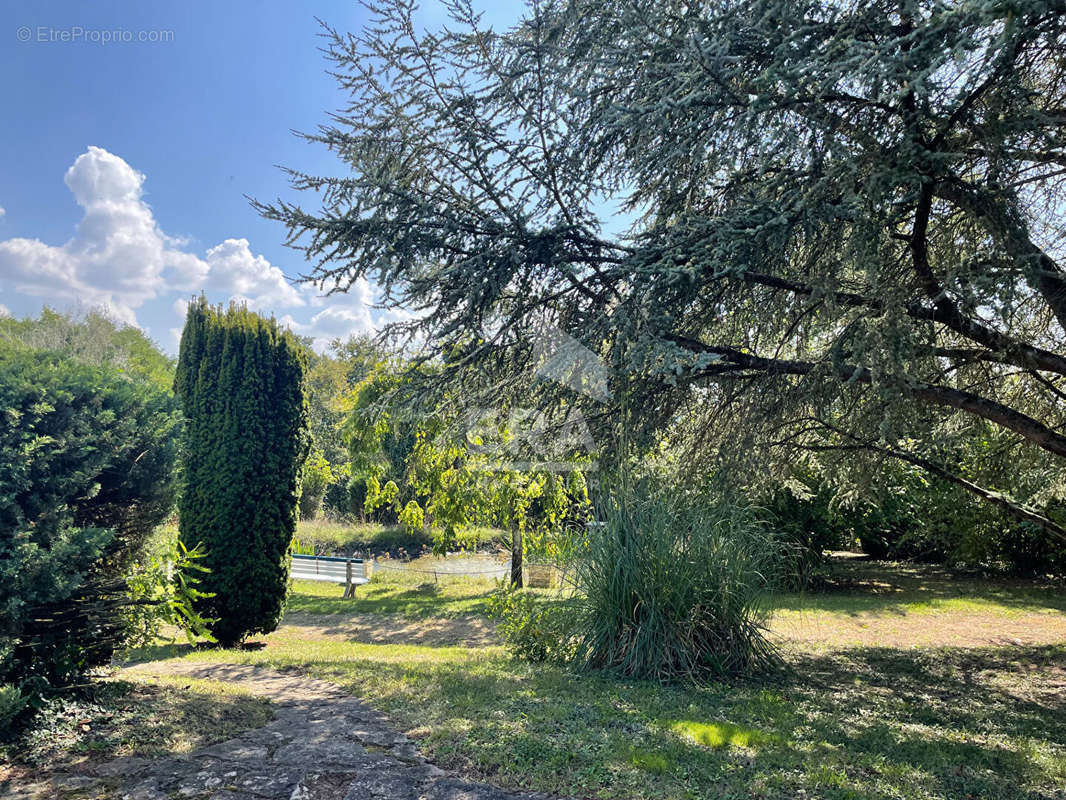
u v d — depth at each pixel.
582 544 6.30
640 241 5.37
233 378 8.49
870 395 5.02
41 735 3.70
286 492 8.77
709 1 4.68
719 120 4.43
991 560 14.00
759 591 6.11
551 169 5.20
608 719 4.31
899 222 4.64
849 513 12.07
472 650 7.73
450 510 12.16
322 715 4.42
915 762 3.87
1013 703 5.48
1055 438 5.04
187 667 6.21
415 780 3.28
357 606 12.00
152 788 3.15
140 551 4.80
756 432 5.80
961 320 4.69
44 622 4.00
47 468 3.87
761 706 4.90
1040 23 3.54
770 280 5.15
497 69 4.96
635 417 5.57
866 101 4.02
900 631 8.75
